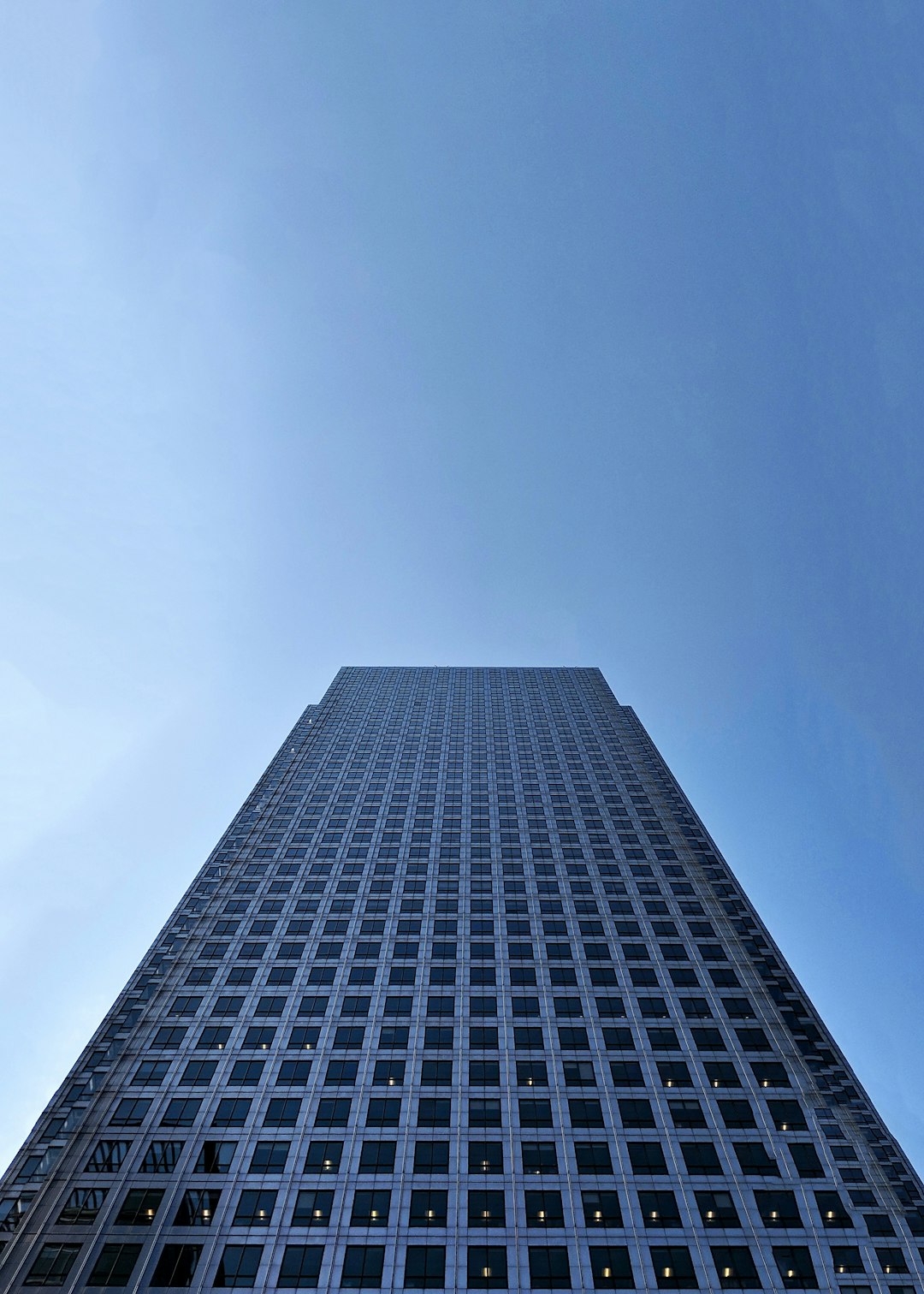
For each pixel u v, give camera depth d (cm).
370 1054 4697
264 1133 4184
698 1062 4681
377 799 7962
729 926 5962
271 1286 3491
